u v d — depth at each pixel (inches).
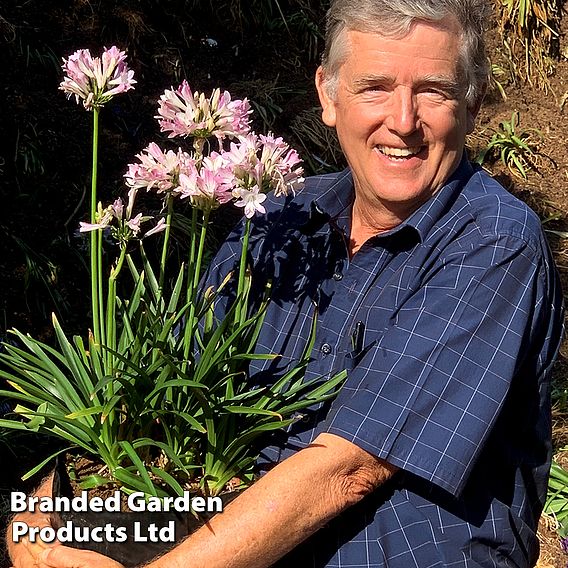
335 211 69.2
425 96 61.2
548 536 118.3
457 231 61.9
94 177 64.4
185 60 160.2
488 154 186.1
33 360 65.1
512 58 199.0
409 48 59.8
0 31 136.6
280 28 175.3
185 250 135.6
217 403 60.2
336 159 165.6
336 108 66.3
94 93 62.9
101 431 61.9
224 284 67.6
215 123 61.2
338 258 67.9
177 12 163.2
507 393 57.7
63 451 62.9
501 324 58.0
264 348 67.3
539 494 67.5
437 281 59.6
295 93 168.9
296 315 67.5
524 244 59.7
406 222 62.6
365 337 62.4
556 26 202.5
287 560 60.8
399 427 55.8
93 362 63.8
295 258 69.8
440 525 59.9
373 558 59.7
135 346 62.0
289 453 63.3
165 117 61.6
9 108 132.9
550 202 180.2
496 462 62.9
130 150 140.6
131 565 60.6
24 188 129.6
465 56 61.2
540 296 60.5
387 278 64.0
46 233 128.3
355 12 61.0
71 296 126.3
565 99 197.8
